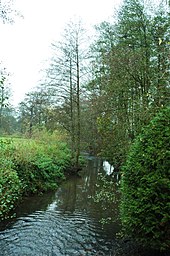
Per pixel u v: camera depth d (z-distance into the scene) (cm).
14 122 3975
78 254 633
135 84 1436
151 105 994
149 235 557
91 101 1808
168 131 580
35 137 1947
